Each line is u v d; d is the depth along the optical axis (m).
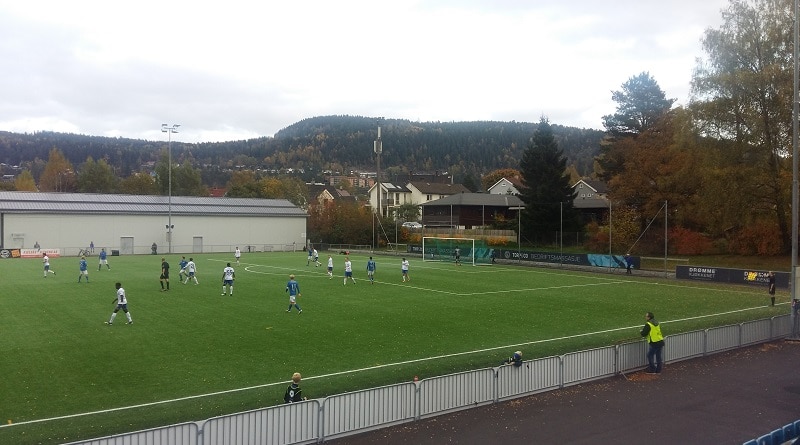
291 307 30.25
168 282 37.28
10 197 68.94
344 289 38.56
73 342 22.16
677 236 63.31
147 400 15.68
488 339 23.81
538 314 29.98
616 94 79.94
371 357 20.53
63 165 138.25
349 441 13.22
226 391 16.31
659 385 17.73
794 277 24.77
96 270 48.66
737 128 51.91
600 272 53.91
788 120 48.97
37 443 12.49
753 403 16.11
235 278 44.00
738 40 51.88
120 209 73.00
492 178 138.38
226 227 80.38
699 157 54.75
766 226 54.25
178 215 76.44
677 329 26.34
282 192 115.69
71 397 15.88
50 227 68.00
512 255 64.19
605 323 27.72
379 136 81.88
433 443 13.11
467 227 90.00
